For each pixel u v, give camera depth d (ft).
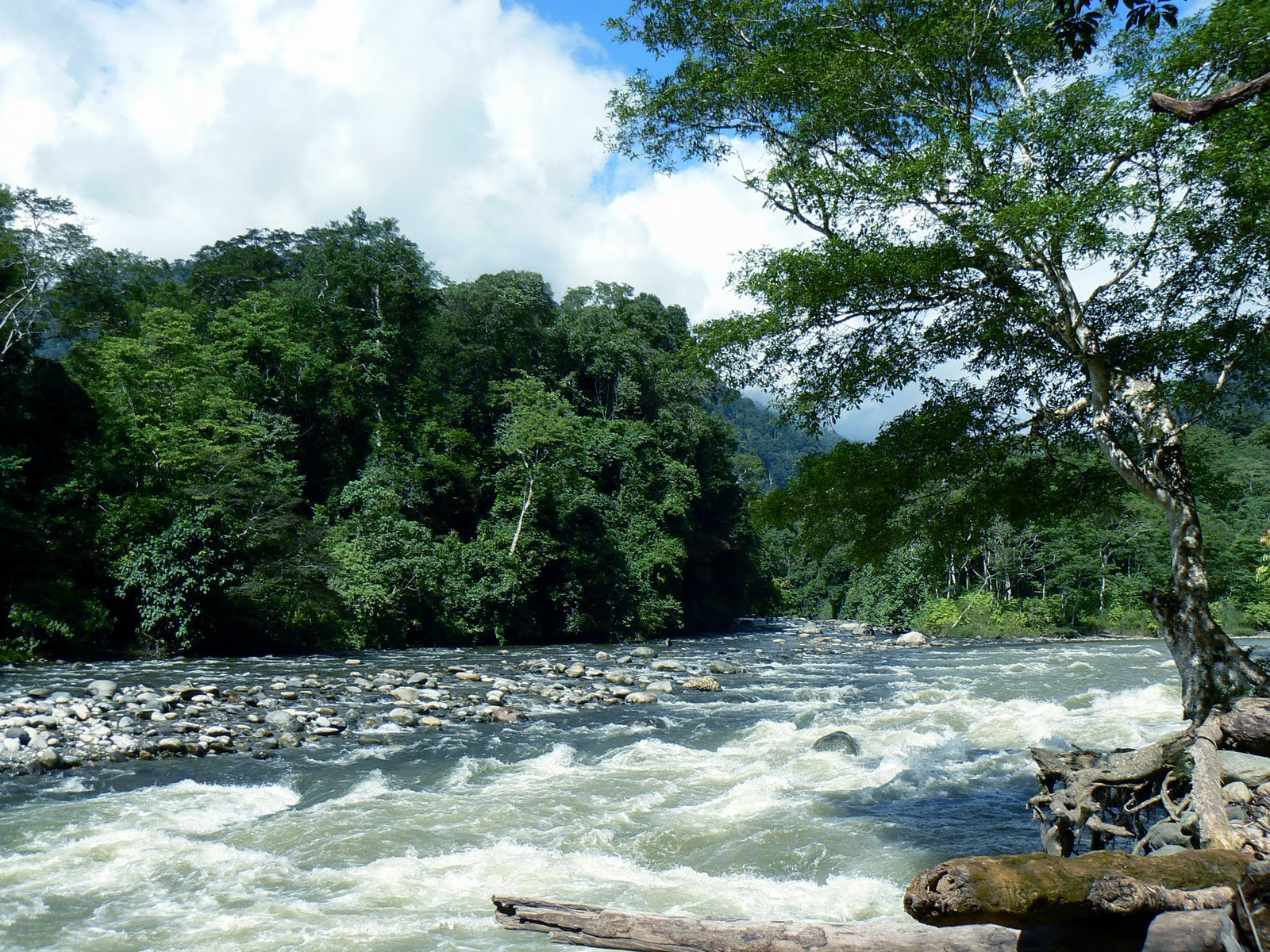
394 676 82.79
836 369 37.35
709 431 221.66
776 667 109.91
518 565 152.76
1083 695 71.15
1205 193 30.30
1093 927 9.71
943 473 38.52
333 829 35.14
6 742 48.06
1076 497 39.58
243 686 73.56
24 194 126.52
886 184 32.19
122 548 106.32
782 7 36.63
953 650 142.10
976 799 39.27
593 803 39.52
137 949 24.23
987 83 36.24
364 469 164.35
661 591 188.14
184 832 34.91
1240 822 17.79
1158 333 33.50
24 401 110.63
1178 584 29.48
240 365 157.79
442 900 27.91
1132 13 16.15
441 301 189.47
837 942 10.58
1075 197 29.43
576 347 213.87
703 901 27.66
